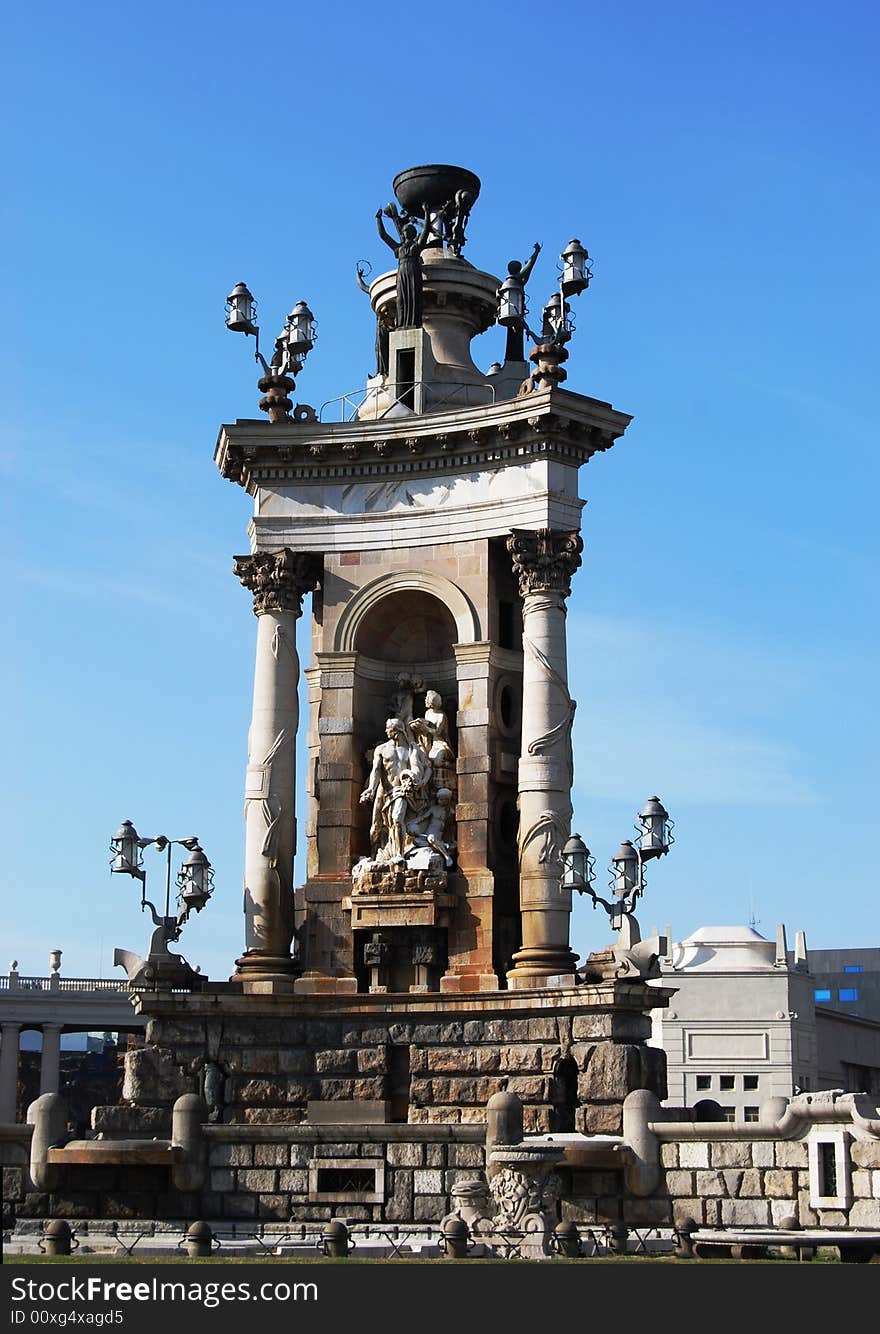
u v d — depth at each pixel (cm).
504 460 4209
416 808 4172
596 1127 3772
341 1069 4009
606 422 4191
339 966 4128
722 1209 3450
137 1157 3678
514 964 4112
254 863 4156
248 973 4100
